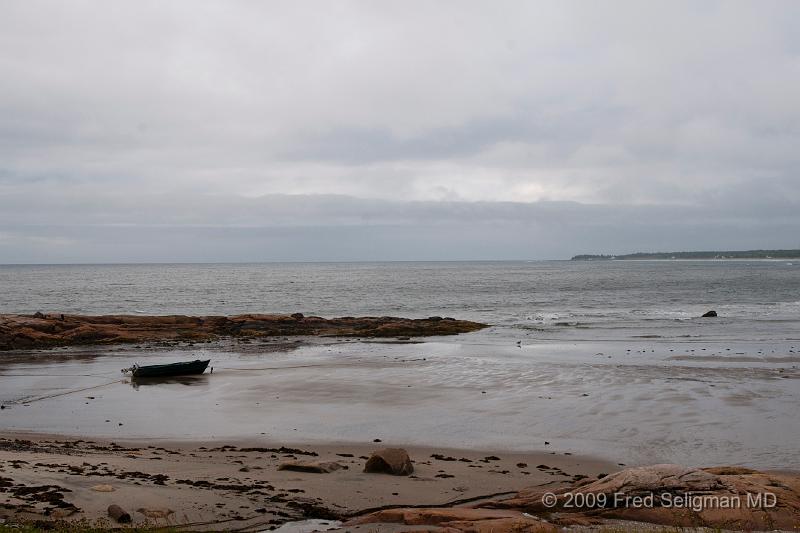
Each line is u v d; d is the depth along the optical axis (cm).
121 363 3334
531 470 1431
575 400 2227
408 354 3569
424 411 2103
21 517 952
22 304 7731
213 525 999
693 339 4128
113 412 2145
